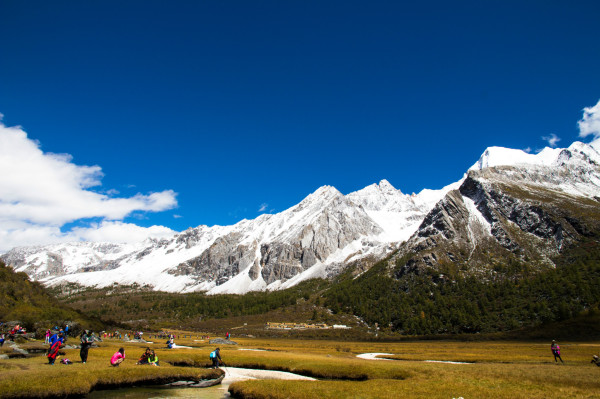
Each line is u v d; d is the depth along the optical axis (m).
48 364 38.75
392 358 77.69
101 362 42.88
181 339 145.12
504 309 188.00
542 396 29.80
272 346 129.62
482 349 110.38
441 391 32.03
